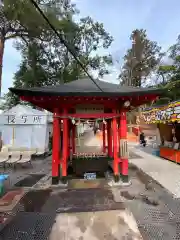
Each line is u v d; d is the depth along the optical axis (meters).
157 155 10.92
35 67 19.67
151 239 2.86
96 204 4.09
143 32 29.73
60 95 4.61
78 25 20.59
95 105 5.54
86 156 6.48
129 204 4.08
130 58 30.06
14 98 20.88
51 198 4.45
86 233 3.04
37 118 10.81
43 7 10.89
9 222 3.40
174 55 21.95
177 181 5.72
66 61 21.39
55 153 5.38
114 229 3.14
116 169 5.49
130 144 17.41
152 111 10.33
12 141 10.56
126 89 5.31
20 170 7.43
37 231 3.12
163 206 3.96
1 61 11.66
